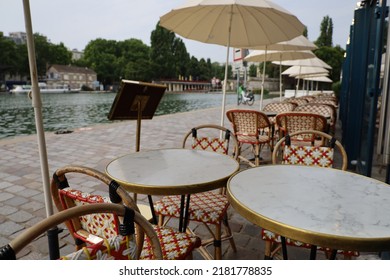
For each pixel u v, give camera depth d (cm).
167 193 151
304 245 161
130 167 184
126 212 93
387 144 219
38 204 308
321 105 538
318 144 414
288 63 854
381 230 106
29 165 453
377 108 295
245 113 419
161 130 815
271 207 124
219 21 358
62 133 744
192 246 158
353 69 445
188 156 214
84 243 128
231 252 229
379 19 296
